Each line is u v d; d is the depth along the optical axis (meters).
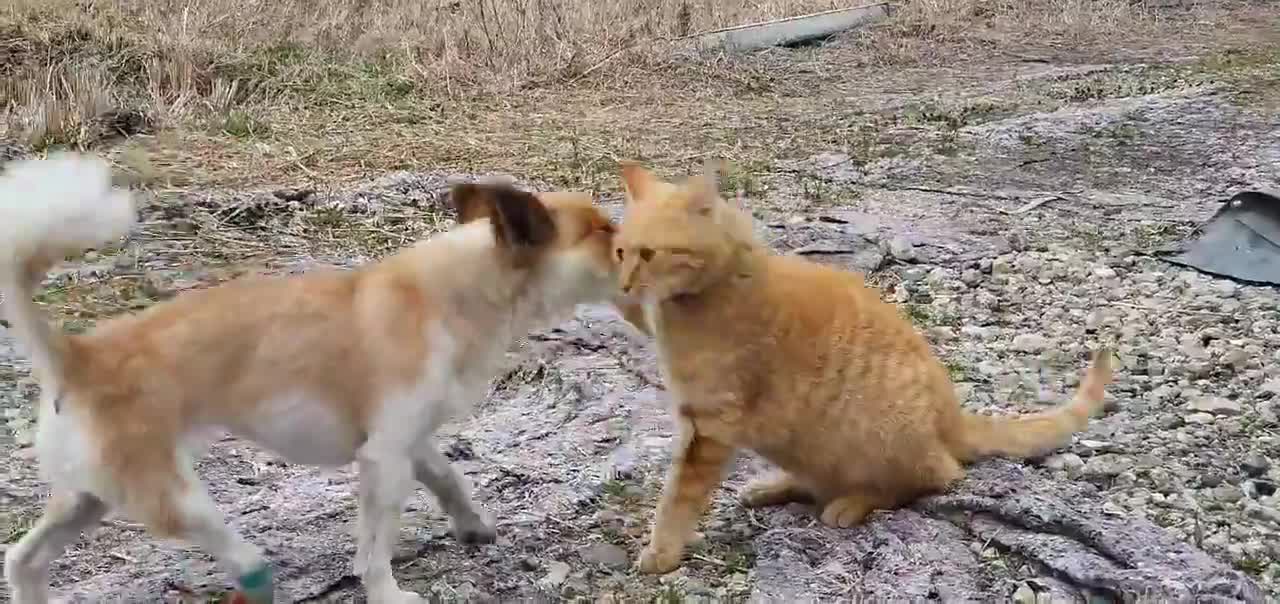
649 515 1.92
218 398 1.60
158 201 3.17
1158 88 5.07
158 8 5.12
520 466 2.05
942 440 1.87
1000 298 2.78
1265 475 2.02
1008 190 3.59
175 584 1.75
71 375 1.55
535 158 3.84
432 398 1.66
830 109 4.77
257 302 1.62
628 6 6.02
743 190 3.55
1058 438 1.97
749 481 2.01
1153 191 3.59
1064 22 6.86
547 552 1.83
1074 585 1.70
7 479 2.02
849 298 1.83
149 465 1.56
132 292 2.68
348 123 4.19
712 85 5.12
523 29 5.30
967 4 7.03
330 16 5.44
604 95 4.85
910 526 1.81
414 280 1.66
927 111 4.68
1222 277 2.87
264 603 1.62
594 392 2.28
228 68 4.59
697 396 1.77
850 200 3.47
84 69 4.20
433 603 1.71
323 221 3.14
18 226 1.50
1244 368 2.40
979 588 1.71
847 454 1.80
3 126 3.76
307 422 1.63
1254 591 1.68
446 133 4.12
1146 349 2.49
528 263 1.72
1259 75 5.28
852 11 6.61
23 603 1.64
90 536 1.87
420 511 1.94
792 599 1.71
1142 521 1.83
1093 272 2.90
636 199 1.77
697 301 1.74
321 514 1.92
